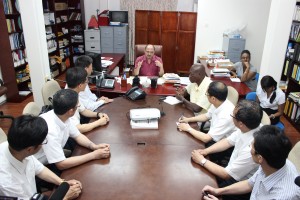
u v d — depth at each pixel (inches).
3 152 54.5
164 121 91.4
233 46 211.9
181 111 100.3
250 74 150.5
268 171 51.5
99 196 55.1
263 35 229.3
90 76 127.7
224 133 79.7
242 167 63.8
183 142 78.1
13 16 178.7
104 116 91.1
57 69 240.1
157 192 56.7
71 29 266.2
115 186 58.3
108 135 81.1
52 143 65.3
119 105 105.3
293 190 47.9
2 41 168.9
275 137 48.3
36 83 144.3
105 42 260.7
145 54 157.2
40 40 138.5
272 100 126.1
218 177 65.3
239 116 64.8
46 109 89.0
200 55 230.7
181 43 248.1
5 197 49.3
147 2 266.4
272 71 133.4
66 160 65.5
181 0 263.3
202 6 223.0
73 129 76.1
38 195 52.7
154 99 112.3
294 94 162.1
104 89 123.3
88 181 59.9
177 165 66.7
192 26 240.8
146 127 85.4
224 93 81.4
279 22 124.7
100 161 67.7
